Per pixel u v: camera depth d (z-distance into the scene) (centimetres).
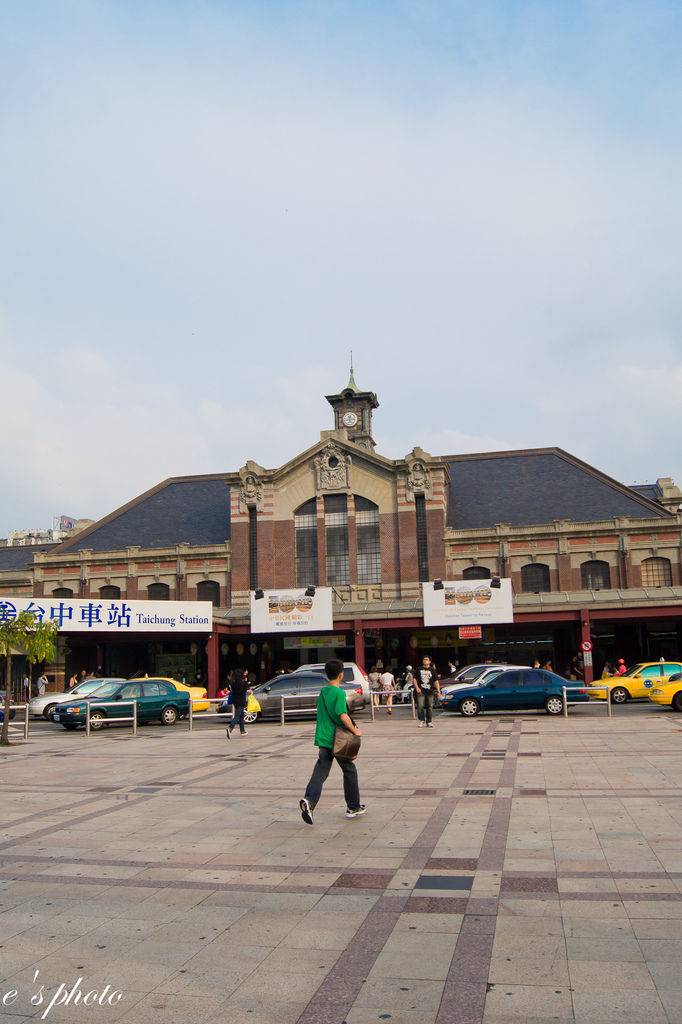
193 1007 580
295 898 810
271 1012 570
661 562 4559
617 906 753
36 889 866
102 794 1455
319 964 646
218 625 4300
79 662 4916
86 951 687
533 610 4022
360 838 1052
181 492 5741
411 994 588
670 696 2970
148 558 5081
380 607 4372
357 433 5678
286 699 3216
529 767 1612
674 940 668
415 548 4688
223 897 822
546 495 5009
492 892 808
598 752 1814
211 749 2194
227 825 1156
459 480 5306
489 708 2989
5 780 1666
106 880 894
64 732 3086
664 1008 555
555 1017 546
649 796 1270
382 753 1944
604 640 4588
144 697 3200
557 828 1070
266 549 4878
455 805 1248
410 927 718
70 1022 563
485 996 579
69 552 5344
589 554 4619
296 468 4925
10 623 2614
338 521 4850
